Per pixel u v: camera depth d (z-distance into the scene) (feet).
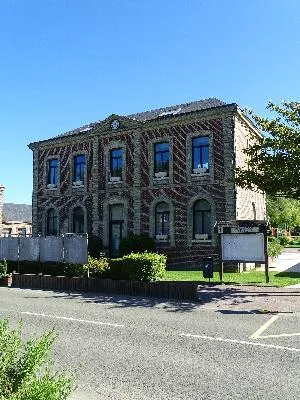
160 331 28.60
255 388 17.88
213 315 34.24
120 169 84.48
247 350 23.68
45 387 11.03
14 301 42.80
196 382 18.65
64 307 38.75
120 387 18.08
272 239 91.35
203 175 72.95
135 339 26.43
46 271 58.70
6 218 150.20
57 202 92.84
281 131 48.44
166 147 78.69
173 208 75.72
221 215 70.44
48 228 94.58
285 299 40.96
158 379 19.07
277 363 21.25
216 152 72.08
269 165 49.57
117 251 83.35
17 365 12.26
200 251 71.87
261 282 52.26
